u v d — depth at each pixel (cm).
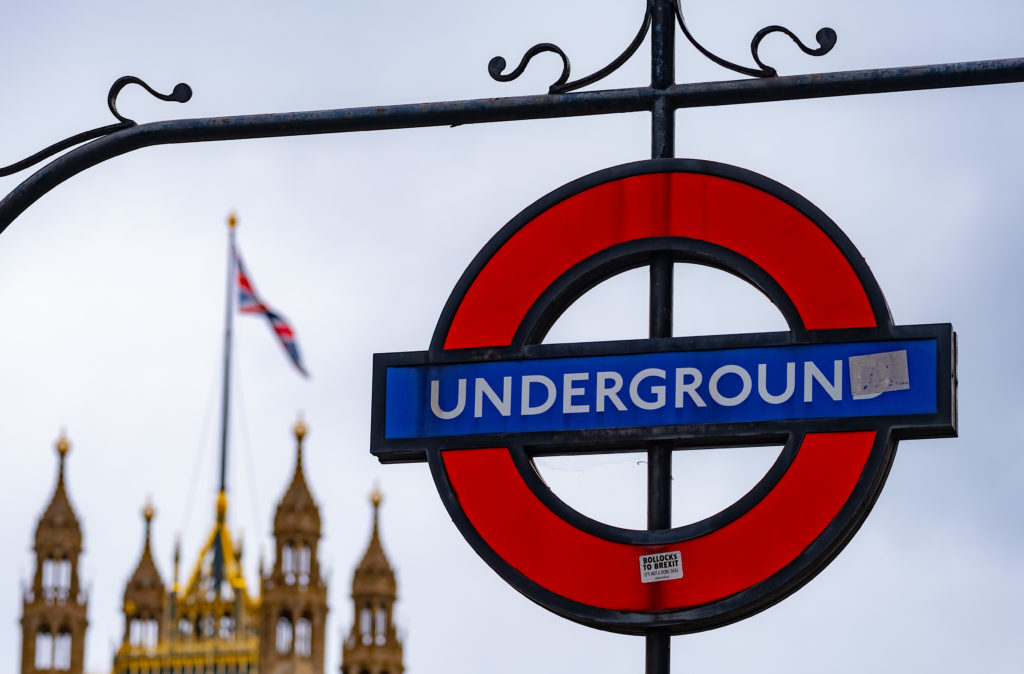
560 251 1537
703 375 1484
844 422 1458
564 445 1496
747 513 1460
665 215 1528
